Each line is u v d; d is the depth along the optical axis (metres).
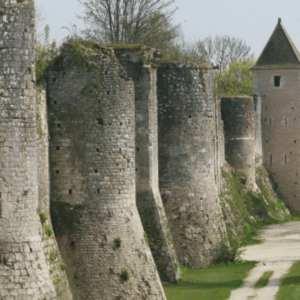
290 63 171.38
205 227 102.75
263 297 88.88
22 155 59.94
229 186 143.88
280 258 111.81
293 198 170.38
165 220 91.44
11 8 59.62
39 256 60.41
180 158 101.62
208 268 102.56
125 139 77.94
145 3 124.12
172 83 101.25
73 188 76.75
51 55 77.81
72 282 76.06
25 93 60.03
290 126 171.88
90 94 76.75
